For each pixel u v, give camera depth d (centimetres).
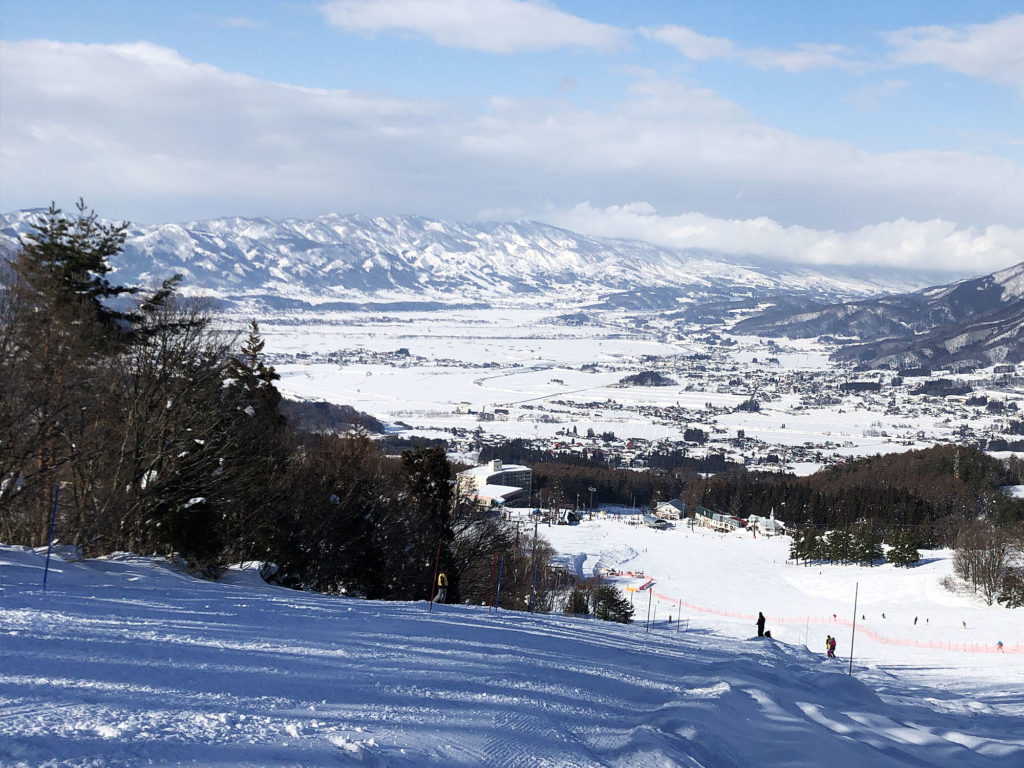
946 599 10194
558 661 1869
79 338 3269
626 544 14875
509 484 17225
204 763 751
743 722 1385
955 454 19050
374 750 880
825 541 13500
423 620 2397
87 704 905
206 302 4453
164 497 3688
